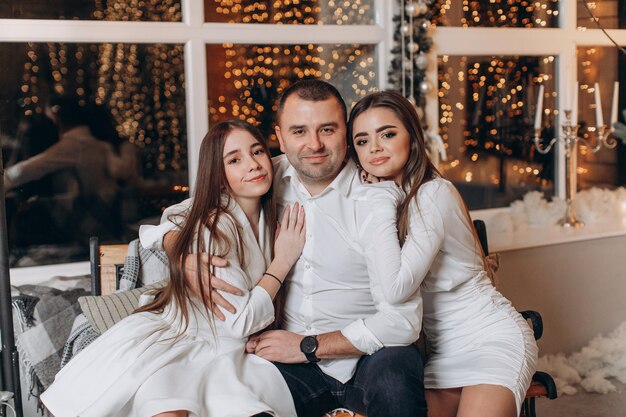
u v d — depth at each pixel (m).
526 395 2.27
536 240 3.57
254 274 2.21
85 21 3.05
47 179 3.10
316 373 2.25
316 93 2.21
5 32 2.94
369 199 2.23
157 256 2.72
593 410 3.22
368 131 2.24
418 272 2.11
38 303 2.76
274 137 3.39
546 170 4.01
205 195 2.19
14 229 3.06
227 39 3.25
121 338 2.10
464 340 2.28
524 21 3.86
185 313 2.12
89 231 3.18
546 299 3.62
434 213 2.19
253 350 2.21
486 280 2.38
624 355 3.64
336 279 2.28
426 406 2.10
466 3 3.70
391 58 3.53
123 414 2.02
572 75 3.97
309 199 2.29
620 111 4.19
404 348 2.15
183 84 3.24
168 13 3.18
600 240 3.72
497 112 3.83
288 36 3.35
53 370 2.68
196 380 2.00
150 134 3.22
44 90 3.05
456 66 3.69
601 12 4.05
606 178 4.21
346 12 3.48
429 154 3.57
